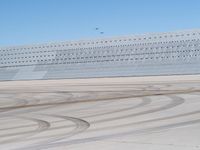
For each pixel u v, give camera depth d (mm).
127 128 15492
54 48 113438
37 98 36438
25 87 61594
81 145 12352
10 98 38344
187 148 11234
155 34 102438
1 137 14922
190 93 33156
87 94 38438
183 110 20891
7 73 117438
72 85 61188
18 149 12250
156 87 45406
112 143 12453
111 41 107375
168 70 97750
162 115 19125
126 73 102688
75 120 19000
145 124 16344
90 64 108062
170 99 28125
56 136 14422
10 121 20188
